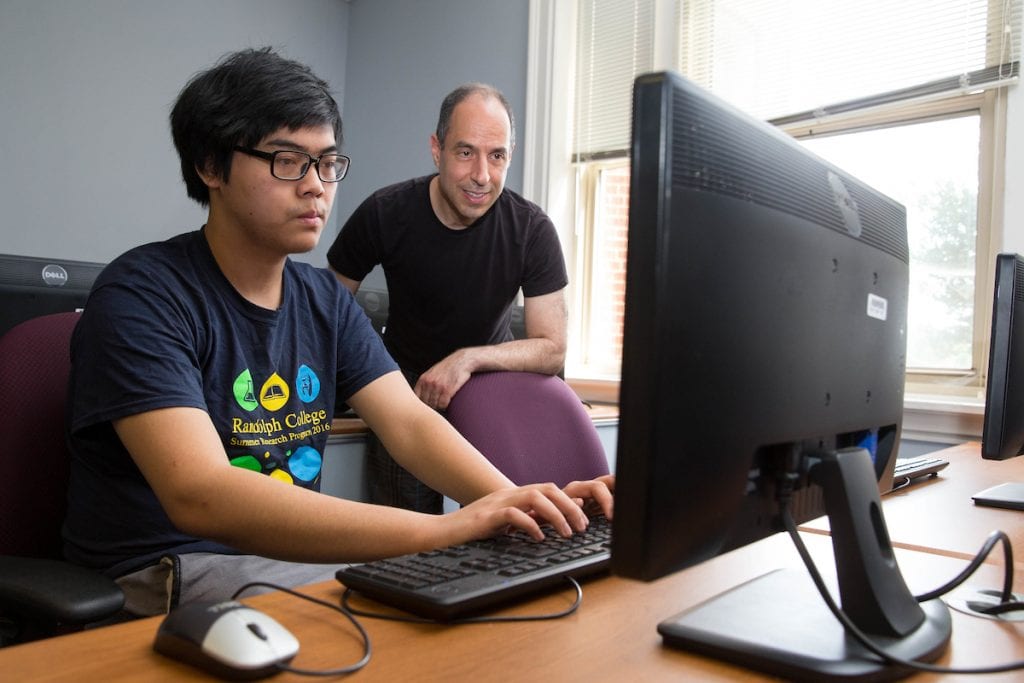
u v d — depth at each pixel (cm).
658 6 296
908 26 243
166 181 332
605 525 87
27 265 139
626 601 68
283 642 52
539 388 135
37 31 296
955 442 222
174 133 107
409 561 71
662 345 46
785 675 52
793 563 82
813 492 64
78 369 92
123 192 319
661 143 47
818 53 261
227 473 81
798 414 58
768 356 54
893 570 59
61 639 57
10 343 102
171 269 102
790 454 58
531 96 314
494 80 326
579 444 134
